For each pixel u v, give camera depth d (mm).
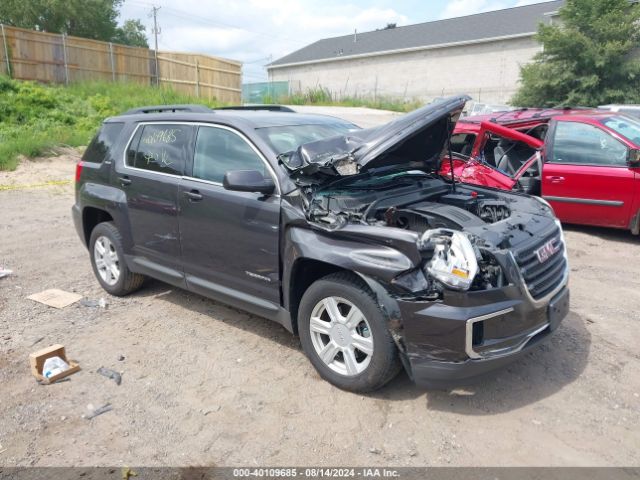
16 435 3314
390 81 39312
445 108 3900
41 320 4965
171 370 4035
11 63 20562
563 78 21984
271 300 4062
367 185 4191
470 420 3342
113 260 5500
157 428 3352
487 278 3211
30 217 9000
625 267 6164
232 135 4336
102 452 3145
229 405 3570
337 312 3605
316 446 3146
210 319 4930
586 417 3348
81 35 39625
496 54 33938
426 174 4871
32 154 13148
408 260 3193
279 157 3785
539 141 7555
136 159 5090
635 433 3191
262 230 3953
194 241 4504
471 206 4246
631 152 6832
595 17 21750
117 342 4508
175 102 21250
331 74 42750
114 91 21281
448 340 3117
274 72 46719
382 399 3580
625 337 4379
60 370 3951
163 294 5578
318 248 3549
